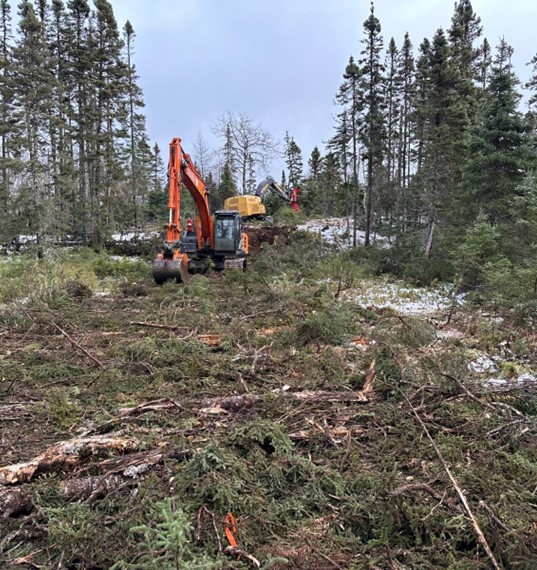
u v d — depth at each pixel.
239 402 4.29
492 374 5.32
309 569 2.26
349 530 2.60
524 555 2.28
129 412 4.11
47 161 18.88
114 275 15.76
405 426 3.79
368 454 3.45
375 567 2.30
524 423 3.69
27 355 5.85
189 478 2.82
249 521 2.59
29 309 8.11
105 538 2.39
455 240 14.13
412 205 18.30
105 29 25.05
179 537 1.84
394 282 14.82
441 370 4.76
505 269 9.01
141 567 1.99
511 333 7.11
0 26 27.28
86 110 23.64
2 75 21.42
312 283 13.02
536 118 15.34
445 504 2.71
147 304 9.61
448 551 2.39
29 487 2.87
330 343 6.61
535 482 2.94
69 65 24.38
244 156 37.44
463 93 24.16
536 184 10.56
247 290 11.23
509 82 13.23
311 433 3.70
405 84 27.55
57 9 25.17
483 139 13.39
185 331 7.31
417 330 6.32
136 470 3.07
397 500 2.68
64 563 2.29
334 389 4.84
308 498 2.87
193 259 15.20
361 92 22.58
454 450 3.33
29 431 3.88
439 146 16.69
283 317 8.16
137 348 5.93
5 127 20.77
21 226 18.23
